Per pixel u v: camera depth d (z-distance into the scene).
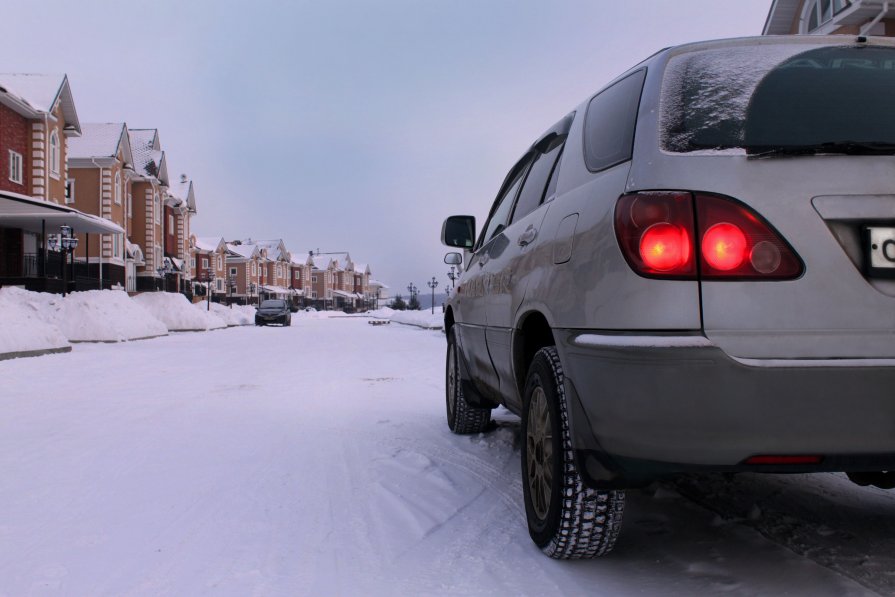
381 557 2.80
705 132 2.22
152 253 40.38
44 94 27.52
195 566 2.71
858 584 2.39
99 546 2.94
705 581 2.47
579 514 2.51
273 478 4.04
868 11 13.02
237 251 83.44
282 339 20.45
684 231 2.06
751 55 2.51
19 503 3.55
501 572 2.62
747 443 1.98
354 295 128.12
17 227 25.38
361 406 6.81
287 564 2.74
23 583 2.55
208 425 5.77
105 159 33.91
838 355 1.97
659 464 2.11
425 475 4.08
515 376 3.22
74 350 14.84
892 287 2.03
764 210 2.04
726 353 1.96
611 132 2.68
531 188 3.74
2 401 7.17
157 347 16.23
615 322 2.15
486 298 3.90
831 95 2.30
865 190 2.07
